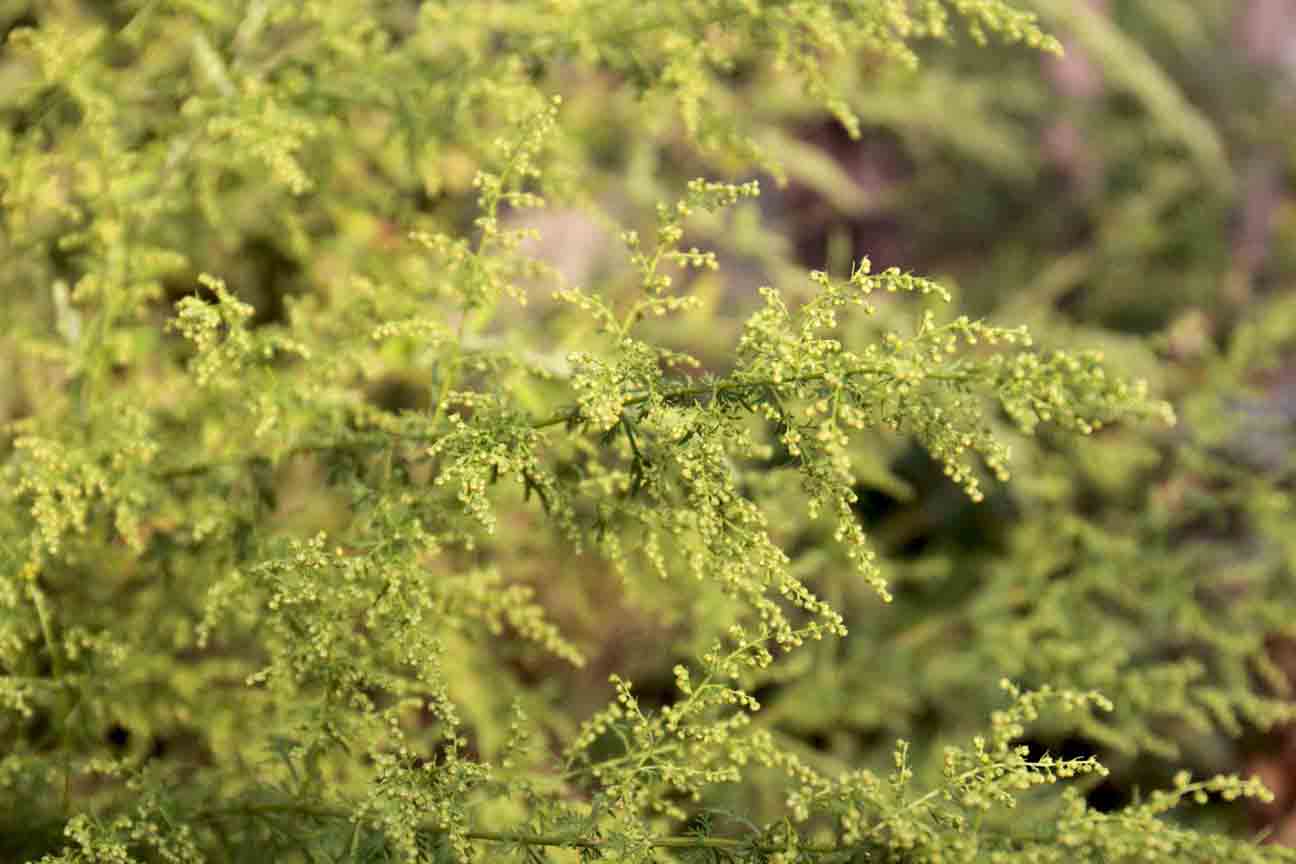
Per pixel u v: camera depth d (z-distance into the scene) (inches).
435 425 32.1
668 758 29.5
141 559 40.6
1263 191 97.0
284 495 48.0
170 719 40.6
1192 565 58.2
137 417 35.7
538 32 40.4
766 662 27.7
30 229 43.8
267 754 35.5
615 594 53.1
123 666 39.1
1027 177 95.0
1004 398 24.2
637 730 28.9
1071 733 53.7
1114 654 52.2
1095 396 23.4
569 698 54.9
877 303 63.1
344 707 31.3
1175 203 96.9
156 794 32.8
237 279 50.2
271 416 32.4
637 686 56.7
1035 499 65.2
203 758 44.6
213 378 33.7
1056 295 91.9
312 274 48.1
